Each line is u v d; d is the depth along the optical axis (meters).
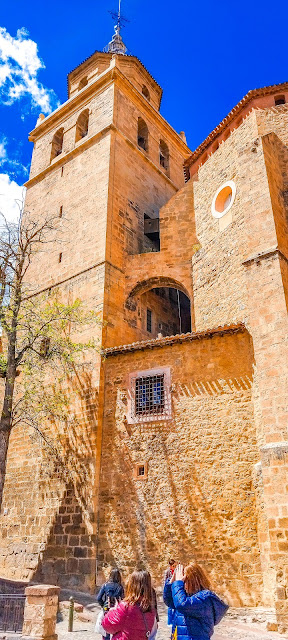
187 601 4.66
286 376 13.84
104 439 17.73
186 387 16.50
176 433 16.06
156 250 25.08
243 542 13.70
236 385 15.61
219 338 16.61
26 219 27.73
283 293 14.90
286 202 18.00
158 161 29.77
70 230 24.59
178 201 23.75
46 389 20.80
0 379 23.73
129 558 15.41
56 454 19.06
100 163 24.91
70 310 18.22
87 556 16.27
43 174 28.92
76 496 17.62
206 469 15.05
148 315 23.72
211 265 20.59
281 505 12.41
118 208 23.83
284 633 11.05
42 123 31.22
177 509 15.08
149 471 16.12
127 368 18.34
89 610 13.59
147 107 29.55
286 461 12.73
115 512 16.33
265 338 14.78
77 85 31.64
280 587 11.69
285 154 19.14
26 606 9.66
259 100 21.67
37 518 18.67
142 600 4.85
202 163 24.41
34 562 17.83
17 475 20.41
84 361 19.69
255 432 14.70
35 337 17.19
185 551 14.45
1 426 15.60
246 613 12.52
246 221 17.16
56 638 9.55
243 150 18.53
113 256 22.36
